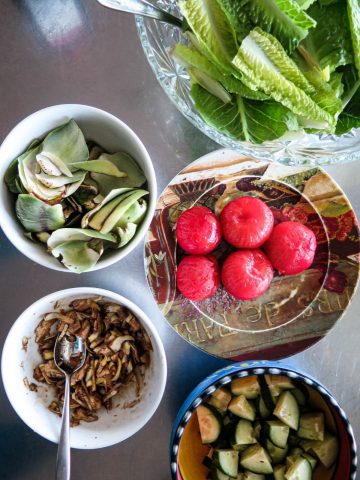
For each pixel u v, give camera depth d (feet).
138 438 1.40
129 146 1.18
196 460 1.35
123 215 1.11
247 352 1.37
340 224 1.37
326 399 1.20
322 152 1.25
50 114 1.13
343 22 1.04
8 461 1.39
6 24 1.35
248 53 0.99
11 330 1.19
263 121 1.11
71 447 1.29
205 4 0.99
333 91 1.07
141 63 1.36
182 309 1.36
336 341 1.41
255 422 1.35
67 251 1.12
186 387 1.39
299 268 1.31
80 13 1.36
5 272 1.36
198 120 1.20
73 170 1.16
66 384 1.27
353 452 1.23
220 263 1.35
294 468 1.30
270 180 1.37
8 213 1.14
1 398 1.38
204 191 1.36
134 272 1.38
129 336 1.32
